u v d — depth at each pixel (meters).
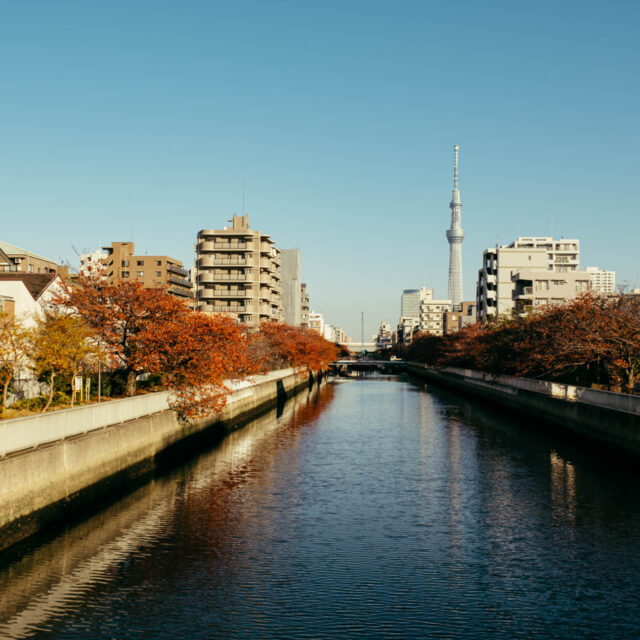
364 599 16.95
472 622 15.68
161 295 38.28
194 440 39.16
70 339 31.84
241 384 53.84
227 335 38.69
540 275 96.38
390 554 20.33
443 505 26.38
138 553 20.27
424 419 58.38
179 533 22.34
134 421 30.39
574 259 159.75
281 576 18.44
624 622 15.69
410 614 16.06
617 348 43.78
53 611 16.08
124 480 28.45
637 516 24.72
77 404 33.28
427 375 137.50
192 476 31.89
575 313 49.81
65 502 22.89
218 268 109.19
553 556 20.22
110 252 137.62
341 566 19.28
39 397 33.28
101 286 38.09
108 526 23.08
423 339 154.50
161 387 46.91
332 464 35.28
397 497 27.67
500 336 70.94
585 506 26.20
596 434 38.44
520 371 61.91
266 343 87.00
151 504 26.23
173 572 18.69
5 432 19.89
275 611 16.17
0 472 18.86
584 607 16.52
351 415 62.09
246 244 108.19
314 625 15.45
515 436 46.81
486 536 22.25
